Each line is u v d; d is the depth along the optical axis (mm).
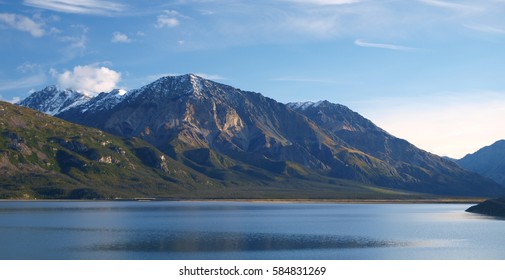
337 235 184750
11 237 172125
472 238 177000
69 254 138875
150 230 196250
